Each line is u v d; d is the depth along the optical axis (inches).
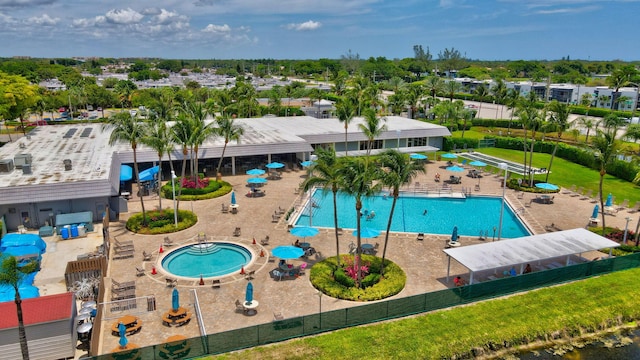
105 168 1937.7
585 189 2299.5
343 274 1328.7
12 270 824.9
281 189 2288.4
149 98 5285.4
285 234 1708.9
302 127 3097.9
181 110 2701.8
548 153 3216.0
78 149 2333.9
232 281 1338.6
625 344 1204.5
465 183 2456.9
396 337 1114.7
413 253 1556.3
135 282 1320.1
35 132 2864.2
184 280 1338.6
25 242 1386.6
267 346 1061.1
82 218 1673.2
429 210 2079.2
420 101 4813.0
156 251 1540.4
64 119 4596.5
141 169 2496.3
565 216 1936.5
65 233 1612.9
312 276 1343.5
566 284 1398.9
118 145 2443.4
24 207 1697.8
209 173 2564.0
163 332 1085.8
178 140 1945.1
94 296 1240.8
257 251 1547.7
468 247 1385.3
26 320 944.3
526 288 1353.3
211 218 1872.5
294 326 1090.7
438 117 4136.3
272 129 3021.7
